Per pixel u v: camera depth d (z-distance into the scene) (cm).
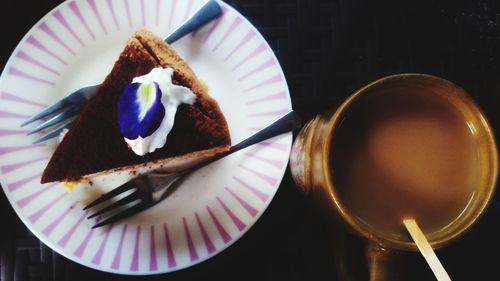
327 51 40
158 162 38
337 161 31
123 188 38
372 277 31
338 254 38
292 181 39
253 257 39
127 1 37
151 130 35
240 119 38
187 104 37
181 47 38
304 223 39
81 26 37
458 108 30
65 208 37
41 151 37
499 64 40
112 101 37
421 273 40
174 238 37
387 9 40
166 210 37
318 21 40
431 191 31
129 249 37
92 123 37
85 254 36
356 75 40
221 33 37
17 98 36
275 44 39
